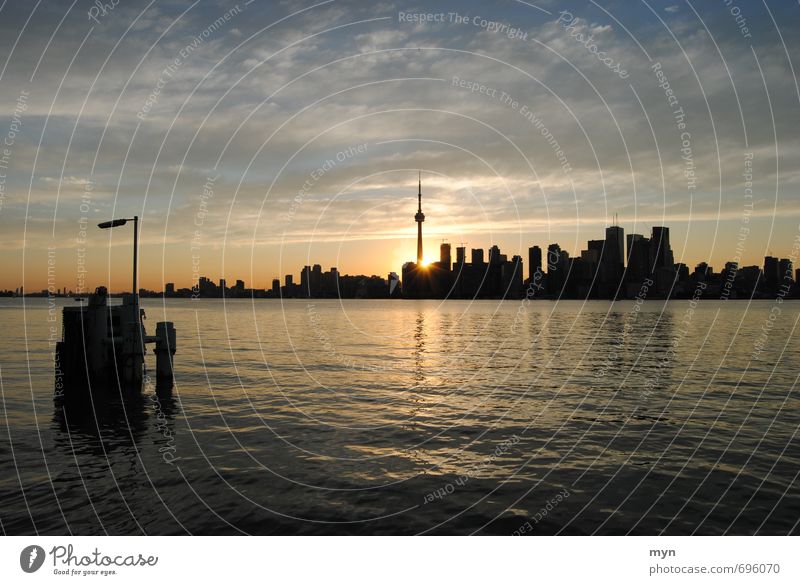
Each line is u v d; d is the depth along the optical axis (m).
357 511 11.48
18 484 12.88
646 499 12.02
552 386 26.56
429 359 37.75
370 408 21.56
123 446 16.14
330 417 19.95
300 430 18.06
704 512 11.33
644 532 10.50
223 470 13.95
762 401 22.55
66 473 13.65
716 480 13.09
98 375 25.25
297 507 11.64
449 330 70.00
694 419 19.38
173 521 10.95
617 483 12.98
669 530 10.58
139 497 12.13
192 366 33.44
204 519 11.05
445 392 25.05
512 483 13.05
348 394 24.55
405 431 17.95
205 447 16.05
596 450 15.67
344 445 16.31
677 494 12.27
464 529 10.66
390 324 85.50
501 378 29.16
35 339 50.78
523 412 20.73
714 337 54.44
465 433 17.69
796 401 22.53
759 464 14.26
